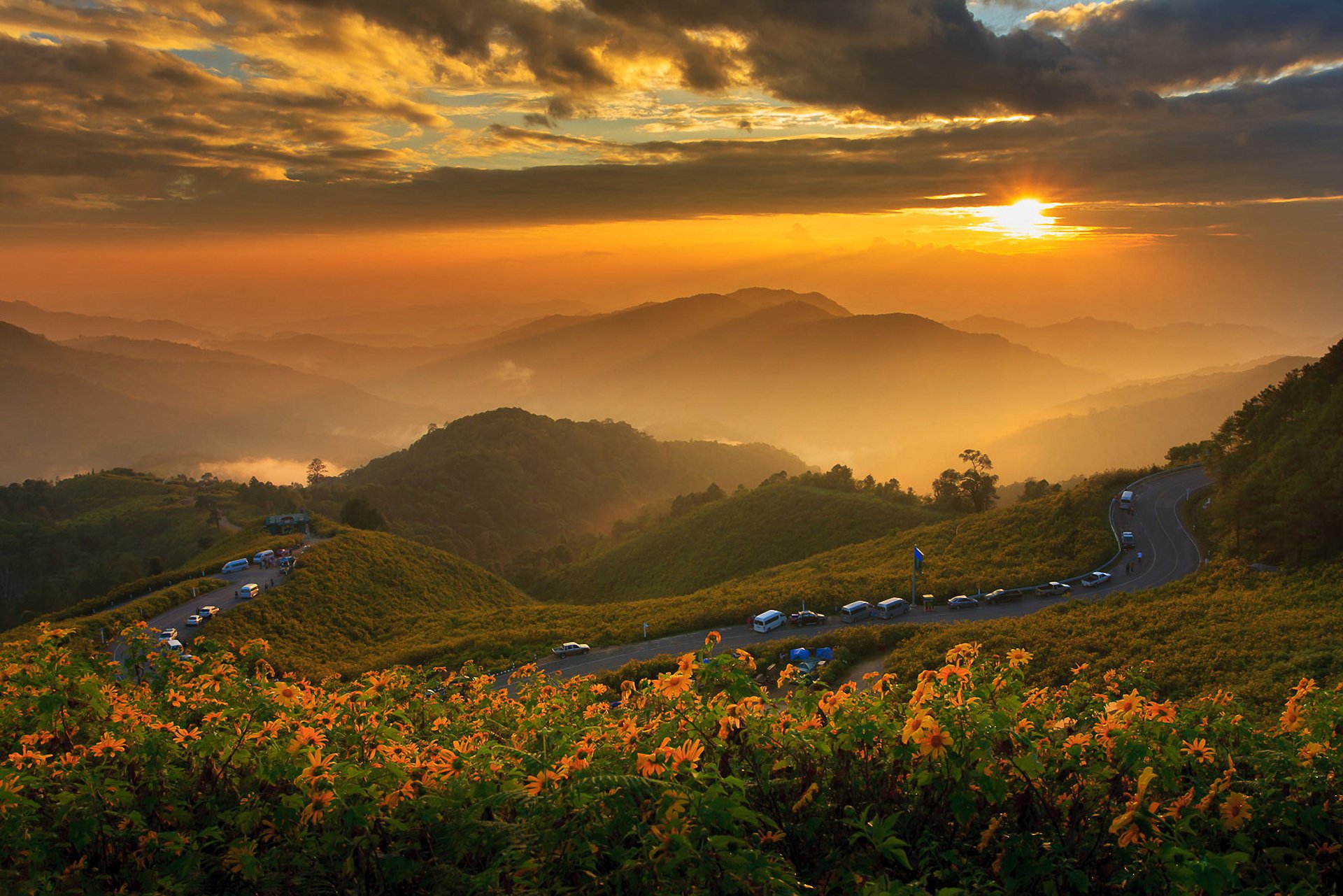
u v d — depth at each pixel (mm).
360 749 6793
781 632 47812
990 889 5242
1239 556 46875
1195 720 7340
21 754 6062
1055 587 50188
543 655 46531
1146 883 5285
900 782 5973
